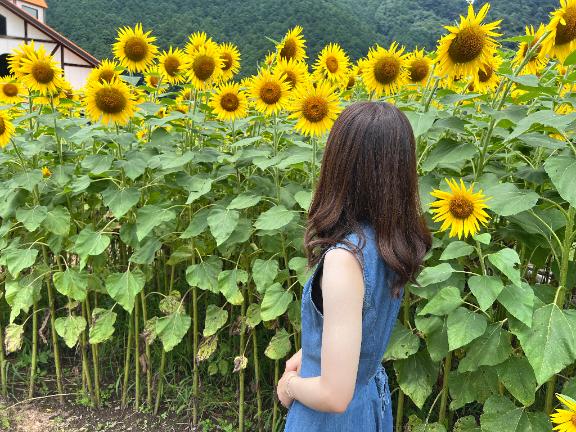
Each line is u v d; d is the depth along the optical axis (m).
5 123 3.01
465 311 2.05
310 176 2.94
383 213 1.30
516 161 2.98
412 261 1.32
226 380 3.41
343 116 1.35
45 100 3.41
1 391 3.59
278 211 2.59
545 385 2.58
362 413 1.48
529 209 2.16
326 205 1.34
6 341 3.30
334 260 1.27
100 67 3.48
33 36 17.17
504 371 2.07
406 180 1.32
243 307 2.96
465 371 2.16
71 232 3.34
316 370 1.41
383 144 1.30
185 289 3.57
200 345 3.02
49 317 3.54
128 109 3.04
